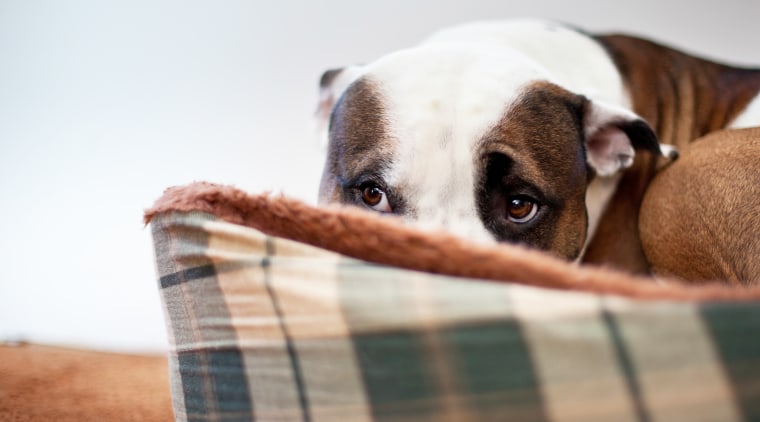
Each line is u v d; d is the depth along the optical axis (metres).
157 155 3.08
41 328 2.67
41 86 3.10
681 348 0.71
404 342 0.82
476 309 0.78
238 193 1.06
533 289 0.78
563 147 1.63
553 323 0.75
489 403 0.78
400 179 1.52
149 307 2.74
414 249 0.90
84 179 3.05
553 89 1.69
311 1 3.16
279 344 0.95
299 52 3.17
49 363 2.17
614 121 1.71
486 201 1.52
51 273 2.85
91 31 3.10
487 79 1.64
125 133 3.09
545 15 3.33
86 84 3.10
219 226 1.04
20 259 2.91
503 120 1.56
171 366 1.21
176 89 3.12
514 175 1.53
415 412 0.82
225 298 1.03
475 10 3.29
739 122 2.21
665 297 0.78
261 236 1.00
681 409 0.71
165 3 3.11
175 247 1.11
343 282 0.88
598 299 0.75
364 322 0.85
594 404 0.74
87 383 2.00
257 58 3.15
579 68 2.07
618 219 1.89
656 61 2.29
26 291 2.81
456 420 0.80
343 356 0.87
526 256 0.87
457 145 1.52
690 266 1.70
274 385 0.96
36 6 3.10
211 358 1.07
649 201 1.81
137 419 1.75
